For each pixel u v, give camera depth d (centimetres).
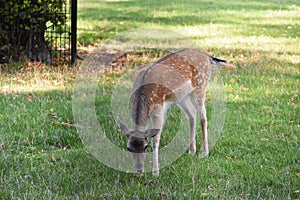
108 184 549
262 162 615
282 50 1199
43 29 1005
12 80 899
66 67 991
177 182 559
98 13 1664
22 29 995
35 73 936
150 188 545
